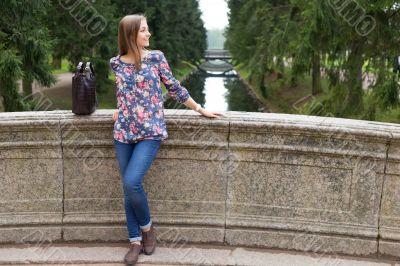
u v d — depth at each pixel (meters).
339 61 13.57
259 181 3.47
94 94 3.42
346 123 3.32
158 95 3.13
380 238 3.39
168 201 3.55
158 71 3.14
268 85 29.47
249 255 3.42
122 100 3.12
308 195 3.44
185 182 3.52
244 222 3.51
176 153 3.48
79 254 3.40
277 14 23.25
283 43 17.36
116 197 3.56
